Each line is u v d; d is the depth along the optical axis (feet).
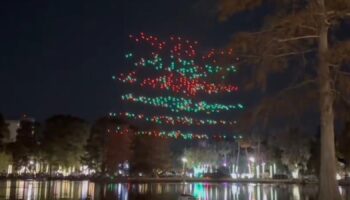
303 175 393.50
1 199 184.03
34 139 378.32
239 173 503.20
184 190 285.84
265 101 58.03
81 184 338.13
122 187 310.86
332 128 60.59
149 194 241.76
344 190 271.69
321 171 61.72
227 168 529.45
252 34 55.83
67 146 366.84
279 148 425.69
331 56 52.70
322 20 53.98
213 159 526.57
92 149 380.58
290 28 54.75
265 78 56.29
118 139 383.45
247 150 486.79
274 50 55.88
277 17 55.11
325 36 56.65
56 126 366.43
